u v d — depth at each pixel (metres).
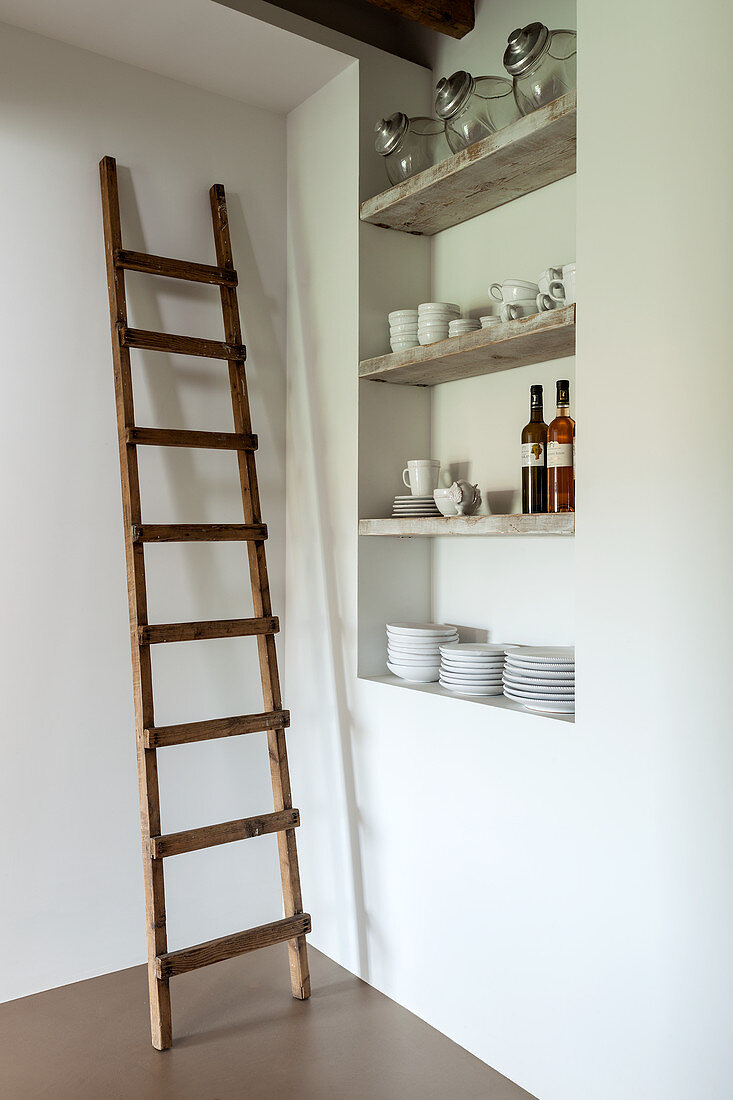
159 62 2.73
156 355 2.80
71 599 2.63
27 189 2.56
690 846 1.74
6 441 2.53
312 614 2.94
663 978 1.79
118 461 2.72
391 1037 2.38
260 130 3.01
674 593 1.76
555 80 2.12
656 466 1.80
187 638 2.48
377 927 2.66
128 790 2.73
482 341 2.27
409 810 2.52
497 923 2.21
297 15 2.59
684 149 1.74
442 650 2.46
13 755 2.53
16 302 2.54
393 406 2.80
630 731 1.85
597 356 1.92
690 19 1.73
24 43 2.55
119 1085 2.15
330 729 2.87
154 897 2.33
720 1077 1.69
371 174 2.73
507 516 2.19
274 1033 2.40
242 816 2.96
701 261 1.71
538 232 2.48
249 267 2.98
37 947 2.57
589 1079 1.96
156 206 2.79
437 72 2.86
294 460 3.03
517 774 2.15
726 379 1.67
